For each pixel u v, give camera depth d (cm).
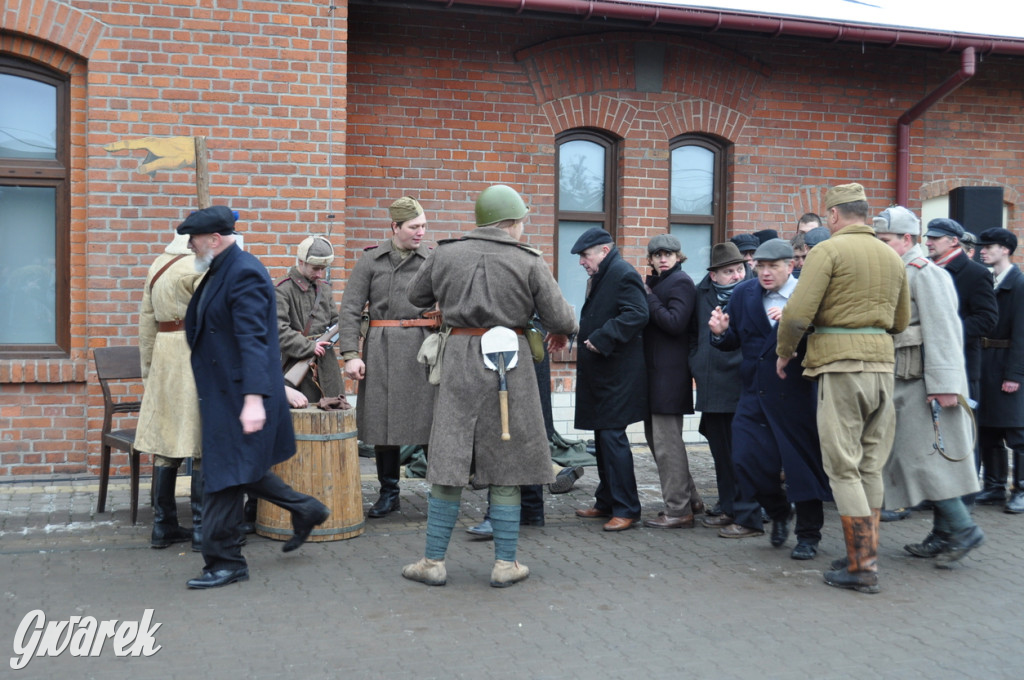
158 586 477
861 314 485
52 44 706
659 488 734
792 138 960
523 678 369
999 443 697
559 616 440
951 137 1011
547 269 490
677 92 922
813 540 541
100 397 721
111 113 713
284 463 564
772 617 441
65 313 743
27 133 730
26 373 710
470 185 865
